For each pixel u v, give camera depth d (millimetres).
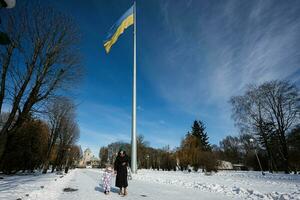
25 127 28906
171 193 11336
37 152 33750
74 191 11867
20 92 14117
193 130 90625
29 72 14523
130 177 20531
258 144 55500
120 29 27141
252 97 45844
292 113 43000
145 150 98375
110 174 11328
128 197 9945
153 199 9414
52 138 40000
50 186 13516
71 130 49688
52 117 37281
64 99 16938
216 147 115688
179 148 68500
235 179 23953
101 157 140250
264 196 9844
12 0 3217
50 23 15719
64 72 16062
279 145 46969
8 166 28562
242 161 104250
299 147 49438
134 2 28328
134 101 25938
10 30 13734
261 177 28250
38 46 14984
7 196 9133
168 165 80500
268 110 44875
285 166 43000
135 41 27516
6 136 13727
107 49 27297
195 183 16625
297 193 10352
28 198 8734
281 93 43906
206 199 9492
